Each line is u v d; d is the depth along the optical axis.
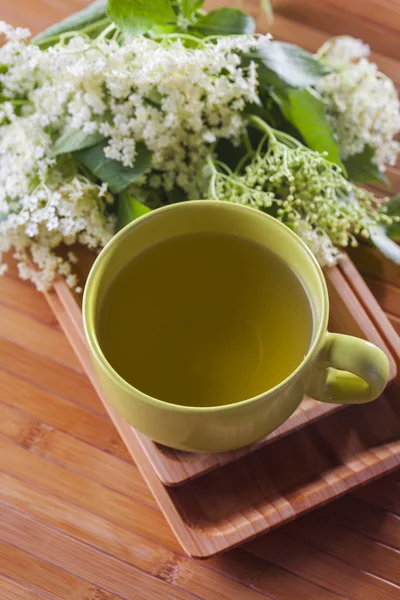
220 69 0.65
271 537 0.62
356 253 0.71
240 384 0.58
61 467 0.64
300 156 0.66
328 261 0.66
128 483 0.64
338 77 0.72
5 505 0.63
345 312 0.66
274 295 0.59
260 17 0.81
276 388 0.54
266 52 0.69
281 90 0.70
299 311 0.59
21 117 0.68
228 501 0.62
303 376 0.55
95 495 0.64
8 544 0.62
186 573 0.61
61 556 0.62
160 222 0.59
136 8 0.67
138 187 0.70
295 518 0.61
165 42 0.68
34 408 0.66
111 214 0.69
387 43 0.80
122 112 0.66
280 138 0.71
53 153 0.66
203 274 0.60
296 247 0.58
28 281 0.71
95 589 0.61
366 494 0.64
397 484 0.64
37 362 0.68
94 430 0.66
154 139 0.66
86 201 0.67
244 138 0.71
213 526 0.61
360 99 0.71
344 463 0.63
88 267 0.68
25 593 0.61
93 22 0.72
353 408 0.65
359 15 0.82
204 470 0.61
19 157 0.66
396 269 0.71
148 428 0.57
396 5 0.82
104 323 0.58
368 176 0.72
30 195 0.67
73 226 0.66
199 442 0.57
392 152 0.73
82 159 0.67
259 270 0.60
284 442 0.64
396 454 0.63
